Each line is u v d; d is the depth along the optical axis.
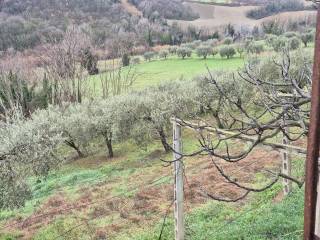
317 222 5.93
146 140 29.17
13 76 44.22
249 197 16.67
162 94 30.81
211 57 67.69
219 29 96.50
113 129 28.86
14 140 17.17
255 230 12.09
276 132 5.57
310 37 49.56
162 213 16.94
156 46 84.06
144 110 29.11
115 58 66.62
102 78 52.38
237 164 21.55
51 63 49.12
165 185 20.59
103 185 22.52
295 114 6.09
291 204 13.49
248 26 92.75
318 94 1.84
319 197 5.73
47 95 43.16
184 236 13.17
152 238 14.37
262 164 20.95
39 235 16.73
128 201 18.91
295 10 67.44
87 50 54.81
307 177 1.95
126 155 29.38
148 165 25.73
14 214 19.83
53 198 21.17
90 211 18.42
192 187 18.86
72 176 25.09
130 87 48.78
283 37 48.38
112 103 29.83
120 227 16.12
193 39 91.19
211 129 8.06
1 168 16.62
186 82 35.91
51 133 25.27
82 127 29.53
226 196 17.17
